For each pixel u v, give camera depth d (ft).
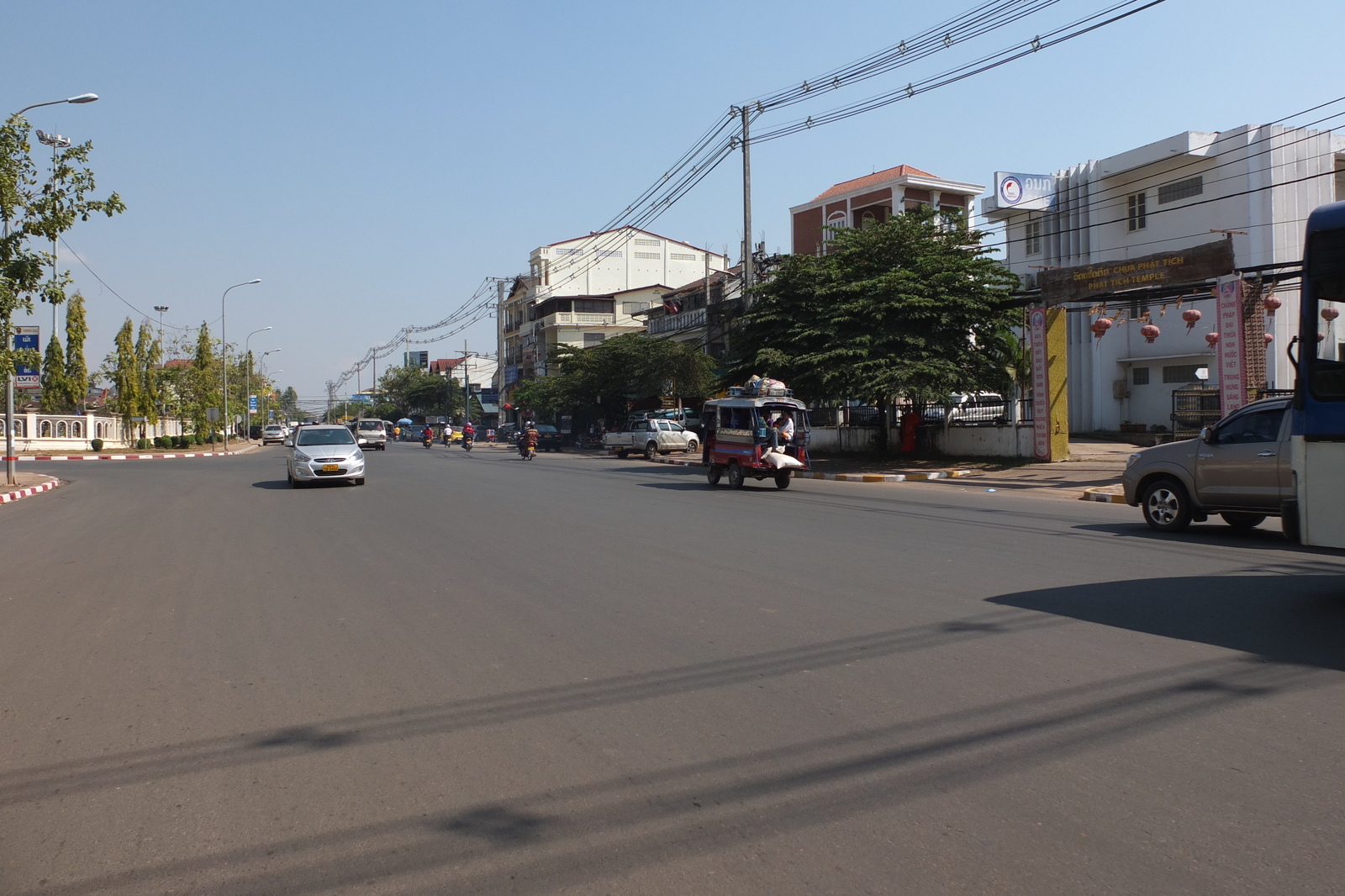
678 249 255.29
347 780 13.73
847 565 31.83
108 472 93.66
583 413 186.60
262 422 307.99
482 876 10.80
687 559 33.53
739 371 93.25
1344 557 32.94
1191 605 24.52
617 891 10.41
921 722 15.67
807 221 155.12
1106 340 112.68
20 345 70.49
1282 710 15.93
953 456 92.38
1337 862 10.76
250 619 24.58
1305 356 23.95
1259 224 93.76
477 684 18.42
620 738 15.24
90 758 14.78
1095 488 62.39
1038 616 23.41
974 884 10.41
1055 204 116.06
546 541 38.55
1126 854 11.02
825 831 11.74
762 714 16.24
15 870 11.14
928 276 83.30
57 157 58.34
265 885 10.68
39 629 23.94
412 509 52.90
